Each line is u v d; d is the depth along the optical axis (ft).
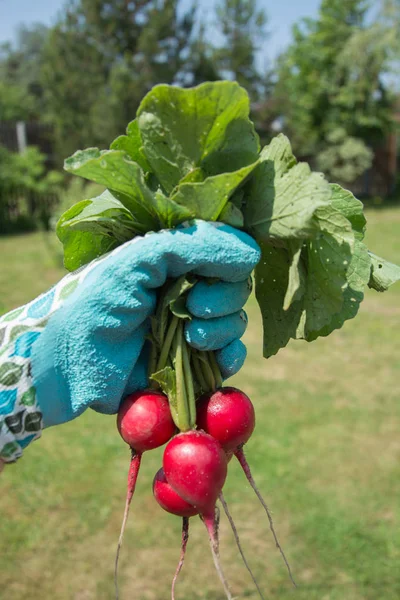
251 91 22.47
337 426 4.32
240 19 21.53
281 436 4.16
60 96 19.72
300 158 21.11
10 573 2.93
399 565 2.93
